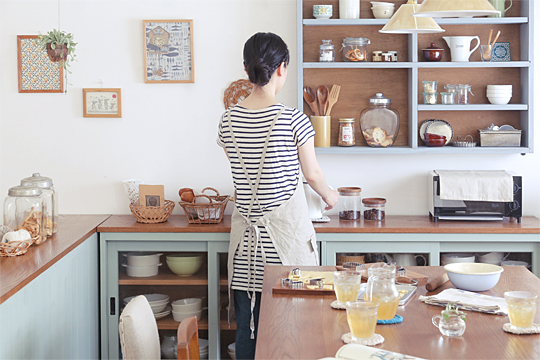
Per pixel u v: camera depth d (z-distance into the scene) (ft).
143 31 9.85
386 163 10.05
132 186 9.61
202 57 9.95
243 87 9.88
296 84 9.93
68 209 10.18
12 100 10.04
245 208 7.08
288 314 4.62
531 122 9.30
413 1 6.77
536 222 9.11
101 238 8.82
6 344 5.29
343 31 9.87
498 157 9.95
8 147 10.09
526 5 9.29
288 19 9.84
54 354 6.73
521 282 5.49
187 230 8.77
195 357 4.75
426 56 9.35
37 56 9.96
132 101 10.04
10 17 9.93
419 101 9.91
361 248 8.77
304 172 7.24
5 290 5.29
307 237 7.19
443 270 6.03
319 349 3.84
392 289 4.33
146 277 8.90
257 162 6.76
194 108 10.03
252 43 6.64
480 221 9.21
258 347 3.89
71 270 7.48
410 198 10.06
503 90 9.34
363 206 9.86
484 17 9.38
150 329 4.92
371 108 9.52
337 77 9.93
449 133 9.81
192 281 8.87
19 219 7.23
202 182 10.12
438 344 3.90
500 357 3.65
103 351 8.91
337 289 4.71
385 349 3.81
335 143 10.03
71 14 9.93
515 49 9.76
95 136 10.09
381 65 9.26
